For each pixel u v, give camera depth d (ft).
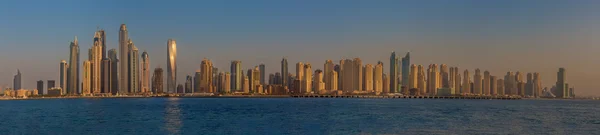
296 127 356.79
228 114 526.16
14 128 355.56
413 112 561.02
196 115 506.07
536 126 364.79
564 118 453.99
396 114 517.55
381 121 412.57
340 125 372.79
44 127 360.89
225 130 336.29
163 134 312.50
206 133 317.63
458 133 317.01
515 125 371.97
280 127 356.79
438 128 347.56
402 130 334.65
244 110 629.10
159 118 455.63
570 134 314.76
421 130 334.24
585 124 384.47
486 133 317.22
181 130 337.11
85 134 313.32
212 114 524.52
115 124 383.24
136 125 374.22
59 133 320.09
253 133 318.04
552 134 313.73
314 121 414.00
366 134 311.88
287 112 567.59
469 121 410.93
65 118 456.86
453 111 589.73
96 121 415.23
